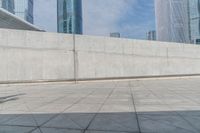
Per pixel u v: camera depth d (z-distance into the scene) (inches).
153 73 1155.9
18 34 850.8
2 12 864.9
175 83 860.6
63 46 939.3
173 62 1216.8
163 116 279.3
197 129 224.5
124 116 281.9
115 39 1066.1
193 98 432.5
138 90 605.6
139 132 217.0
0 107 360.2
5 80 815.1
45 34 904.9
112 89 650.2
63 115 293.3
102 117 278.1
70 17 4936.0
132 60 1103.6
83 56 981.2
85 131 221.8
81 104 378.6
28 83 855.1
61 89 684.1
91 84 888.9
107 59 1038.4
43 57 895.1
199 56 1300.4
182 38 2997.0
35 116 290.0
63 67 933.2
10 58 831.1
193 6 2974.9
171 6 3021.7
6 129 233.1
